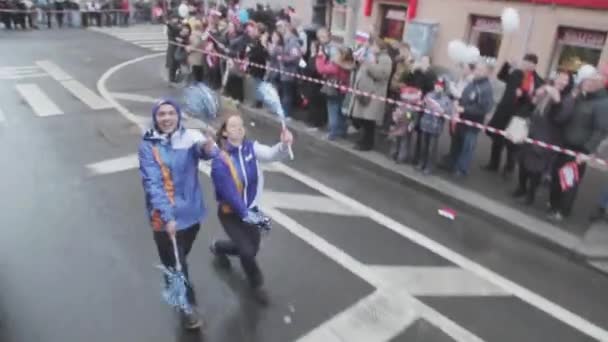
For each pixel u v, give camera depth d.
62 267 4.82
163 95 11.44
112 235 5.43
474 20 11.73
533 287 5.00
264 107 10.35
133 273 4.79
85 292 4.48
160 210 3.60
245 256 4.36
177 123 3.70
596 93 5.80
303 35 10.29
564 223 6.12
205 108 4.05
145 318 4.21
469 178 7.38
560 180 6.05
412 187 7.23
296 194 6.73
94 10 23.98
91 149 7.89
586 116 5.81
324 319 4.32
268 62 9.79
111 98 10.97
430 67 7.88
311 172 7.55
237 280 4.79
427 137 7.24
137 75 13.54
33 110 9.78
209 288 4.64
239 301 4.48
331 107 8.51
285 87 9.54
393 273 5.05
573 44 10.27
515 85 7.18
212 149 3.82
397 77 8.00
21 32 20.58
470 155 7.39
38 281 4.59
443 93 7.22
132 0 26.64
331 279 4.88
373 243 5.61
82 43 18.62
